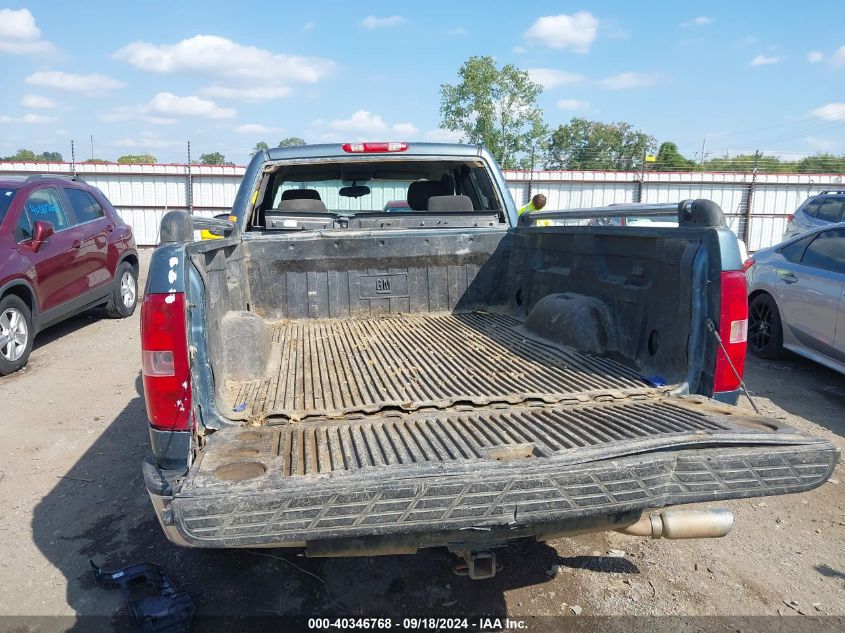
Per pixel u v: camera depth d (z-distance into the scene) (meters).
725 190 25.28
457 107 41.06
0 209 6.82
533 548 3.39
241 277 3.93
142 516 3.69
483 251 4.56
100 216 8.65
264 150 4.38
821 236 6.51
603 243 3.55
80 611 2.85
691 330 2.76
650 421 2.41
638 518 2.26
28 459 4.45
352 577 3.12
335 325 4.26
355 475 1.96
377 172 5.01
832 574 3.17
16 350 6.48
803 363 7.02
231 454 2.13
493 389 2.89
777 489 2.16
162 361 2.19
